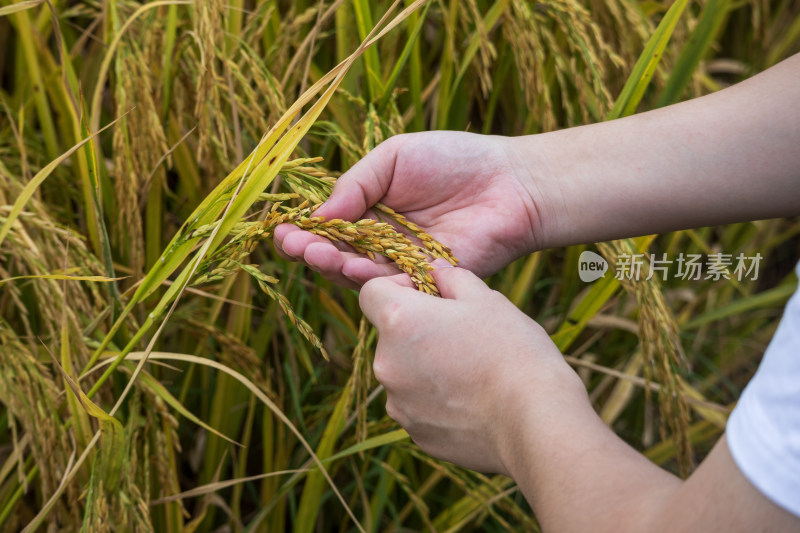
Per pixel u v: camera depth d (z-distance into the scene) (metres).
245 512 1.00
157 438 0.80
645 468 0.60
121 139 0.77
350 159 0.82
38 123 0.94
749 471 0.51
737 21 1.14
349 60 0.68
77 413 0.75
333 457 0.82
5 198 0.77
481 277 0.78
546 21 0.89
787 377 0.49
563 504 0.60
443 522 0.93
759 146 0.72
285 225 0.73
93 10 0.87
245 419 0.96
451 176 0.76
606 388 1.06
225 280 0.84
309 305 0.92
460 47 0.91
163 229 0.87
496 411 0.64
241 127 0.87
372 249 0.71
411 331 0.66
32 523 0.72
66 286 0.76
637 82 0.79
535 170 0.76
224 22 0.83
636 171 0.74
